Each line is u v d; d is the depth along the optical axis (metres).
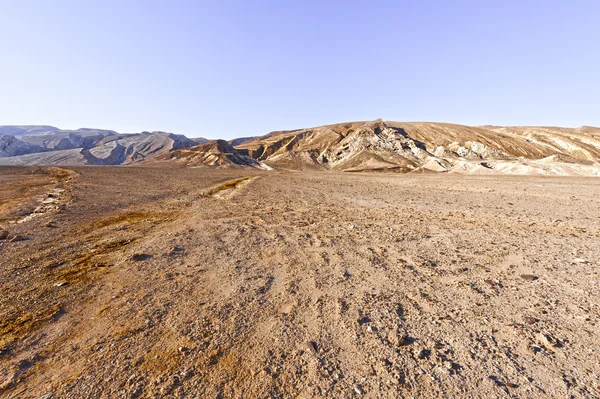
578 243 7.50
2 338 3.62
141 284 5.20
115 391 2.77
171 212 12.41
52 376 2.99
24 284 5.18
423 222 10.44
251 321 3.99
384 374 2.96
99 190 18.56
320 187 24.78
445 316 4.05
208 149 113.75
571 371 2.93
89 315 4.16
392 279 5.37
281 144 166.12
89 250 7.11
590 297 4.51
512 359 3.14
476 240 7.97
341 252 7.01
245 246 7.54
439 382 2.83
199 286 5.12
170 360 3.20
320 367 3.08
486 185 25.45
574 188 21.64
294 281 5.33
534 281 5.17
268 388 2.81
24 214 11.49
